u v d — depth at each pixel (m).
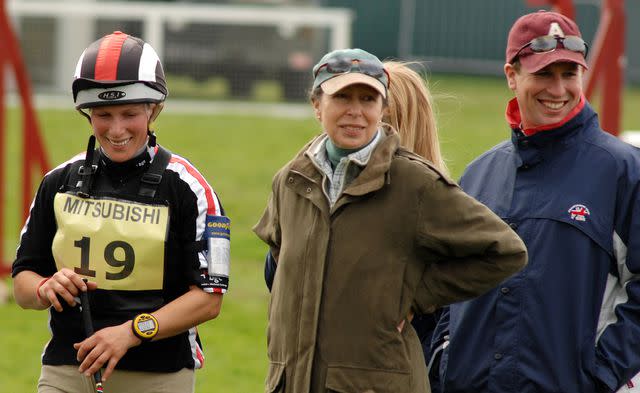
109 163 10.76
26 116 25.11
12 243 30.64
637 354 10.80
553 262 10.91
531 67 11.10
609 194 10.95
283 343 10.32
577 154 11.16
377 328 9.99
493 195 11.47
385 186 10.13
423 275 10.34
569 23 11.22
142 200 10.71
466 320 11.27
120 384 10.77
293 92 65.62
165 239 10.65
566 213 10.95
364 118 10.16
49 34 64.94
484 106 61.81
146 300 10.72
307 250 10.22
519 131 11.42
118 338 10.34
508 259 10.12
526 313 10.92
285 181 10.59
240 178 42.53
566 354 10.83
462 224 10.10
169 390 10.87
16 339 21.89
